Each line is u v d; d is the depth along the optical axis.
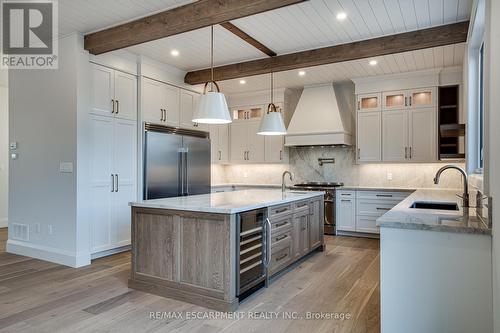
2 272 3.94
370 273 3.95
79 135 4.18
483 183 2.38
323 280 3.71
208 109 3.32
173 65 5.43
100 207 4.47
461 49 4.46
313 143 6.27
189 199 3.66
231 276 2.90
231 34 4.13
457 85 5.40
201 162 6.08
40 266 4.17
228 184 7.10
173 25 3.45
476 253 1.99
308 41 4.32
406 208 2.82
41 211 4.48
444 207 3.38
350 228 6.01
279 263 3.76
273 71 5.07
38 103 4.50
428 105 5.55
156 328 2.60
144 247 3.35
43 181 4.46
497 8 1.93
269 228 3.45
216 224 2.96
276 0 2.90
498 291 1.77
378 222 2.17
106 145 4.54
